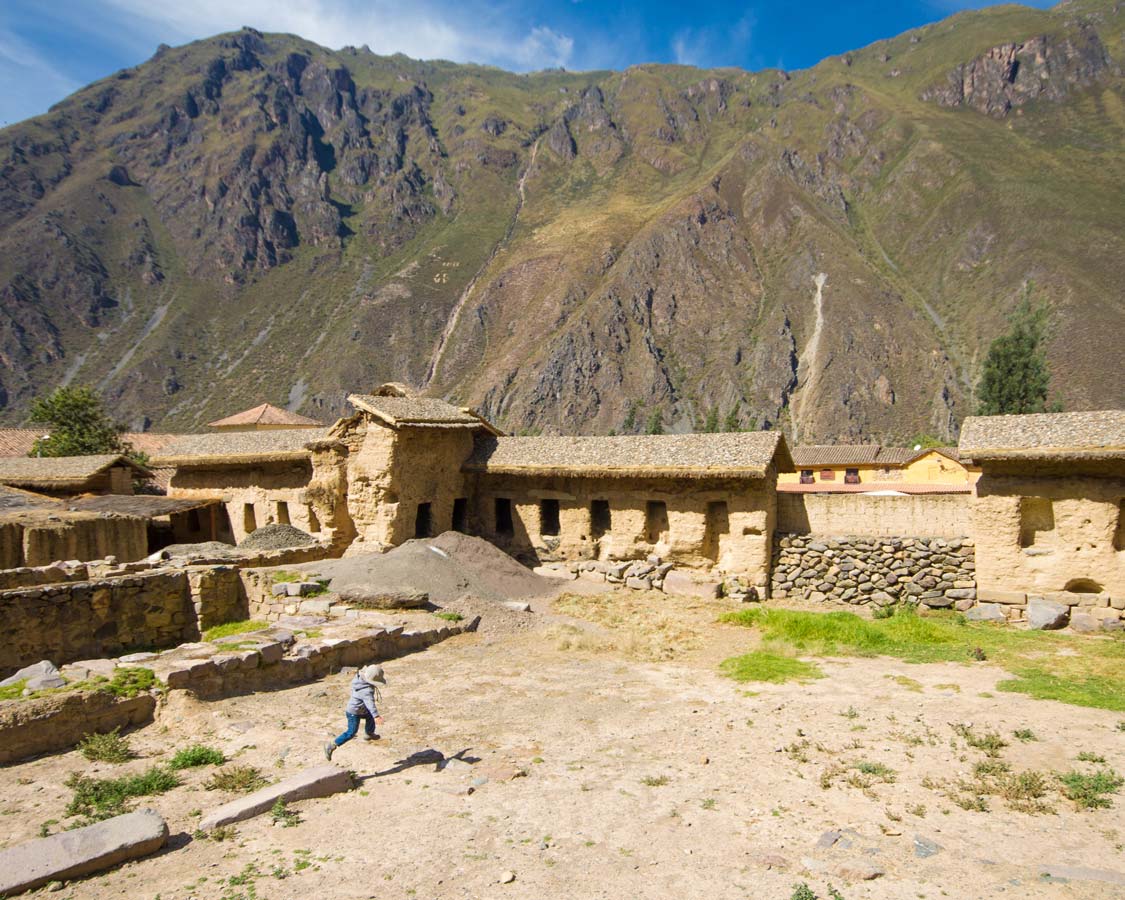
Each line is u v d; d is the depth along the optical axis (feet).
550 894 21.24
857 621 55.67
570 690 42.06
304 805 27.14
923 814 25.63
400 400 83.76
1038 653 46.42
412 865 22.90
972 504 59.00
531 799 27.58
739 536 71.10
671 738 33.83
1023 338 186.19
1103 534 53.62
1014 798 26.48
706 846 23.86
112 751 32.40
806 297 593.01
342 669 45.88
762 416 493.36
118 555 80.28
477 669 46.70
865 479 191.72
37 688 35.63
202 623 57.77
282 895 21.24
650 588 73.87
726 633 56.44
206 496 101.71
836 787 27.99
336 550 79.00
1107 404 356.38
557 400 535.60
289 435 94.79
